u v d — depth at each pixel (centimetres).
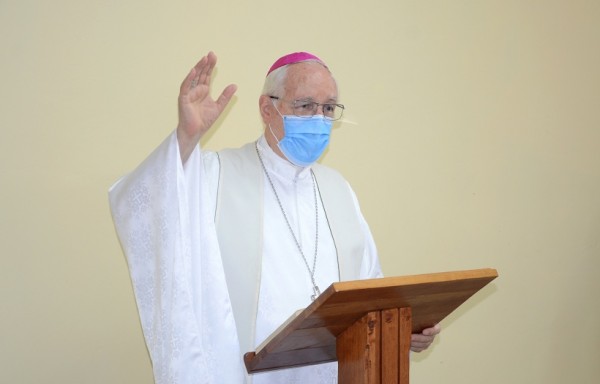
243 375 218
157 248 210
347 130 353
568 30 424
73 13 291
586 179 423
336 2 353
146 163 214
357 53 357
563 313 414
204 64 203
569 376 415
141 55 303
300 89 243
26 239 279
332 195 271
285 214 255
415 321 207
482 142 391
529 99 407
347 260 261
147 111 302
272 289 240
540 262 407
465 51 388
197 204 217
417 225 369
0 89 277
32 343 278
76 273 287
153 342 209
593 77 431
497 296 395
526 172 404
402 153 367
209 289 217
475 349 388
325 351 205
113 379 292
